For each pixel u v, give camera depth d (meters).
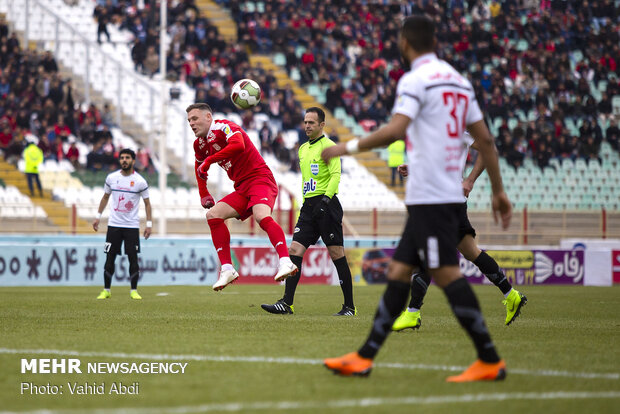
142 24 113.00
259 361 18.73
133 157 45.66
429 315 34.78
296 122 104.62
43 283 64.38
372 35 125.31
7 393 15.16
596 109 121.06
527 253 74.44
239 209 29.70
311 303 42.50
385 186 102.94
